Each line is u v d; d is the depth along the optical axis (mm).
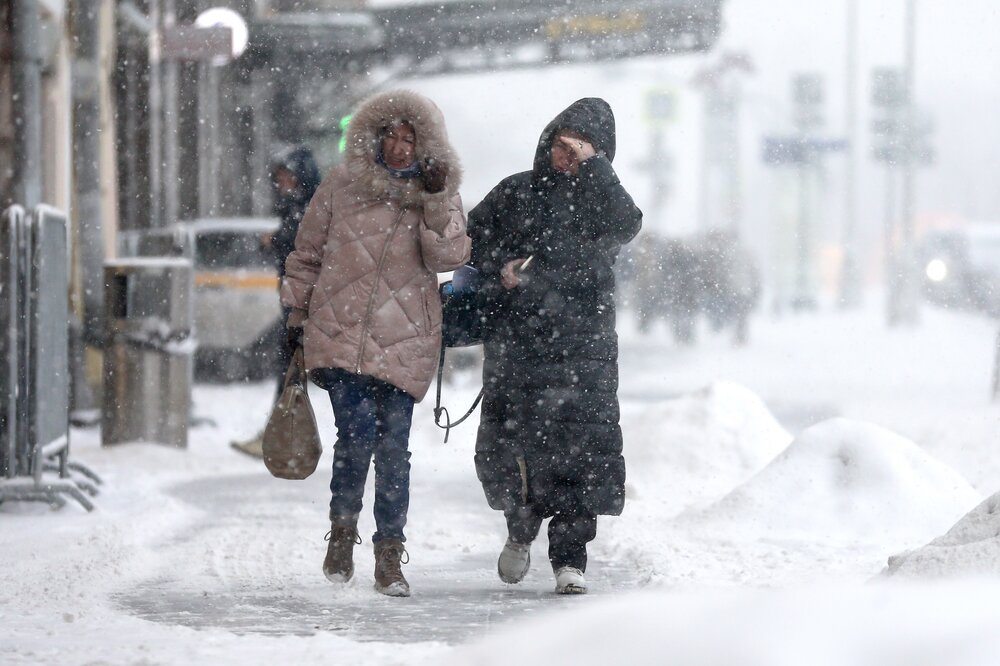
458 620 17234
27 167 32688
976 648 6426
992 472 33656
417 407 46469
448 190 19422
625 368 81688
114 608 18219
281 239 36125
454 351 71500
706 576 20547
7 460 28438
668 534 25016
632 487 30812
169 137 62500
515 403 19812
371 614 17719
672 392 65500
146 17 63406
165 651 14602
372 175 19422
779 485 25594
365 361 19422
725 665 6684
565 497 19734
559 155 19906
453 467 37188
